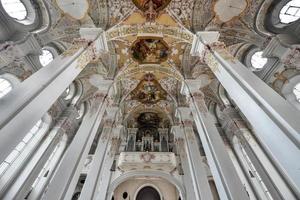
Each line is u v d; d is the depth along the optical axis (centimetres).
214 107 1645
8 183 888
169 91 1585
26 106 464
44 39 1024
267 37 959
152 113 1919
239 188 632
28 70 978
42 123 1215
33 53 942
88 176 1022
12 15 993
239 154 1310
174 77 1382
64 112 1327
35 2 999
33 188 1069
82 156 791
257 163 1074
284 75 967
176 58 1348
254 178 1179
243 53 1185
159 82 1571
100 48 943
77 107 1404
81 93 1452
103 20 1062
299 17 907
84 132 884
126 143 1845
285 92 990
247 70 635
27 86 511
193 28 1060
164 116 1945
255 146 1132
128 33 1125
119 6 1060
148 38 1228
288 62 880
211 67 816
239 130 1262
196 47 967
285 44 850
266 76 1018
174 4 1063
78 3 984
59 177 687
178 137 1498
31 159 1033
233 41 1125
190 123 1348
